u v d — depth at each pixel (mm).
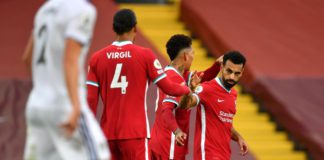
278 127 38438
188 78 23703
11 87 37812
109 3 46969
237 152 35188
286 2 49031
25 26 44844
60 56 15484
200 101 22609
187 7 46156
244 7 47438
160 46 43875
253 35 44094
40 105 15500
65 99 15422
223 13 45938
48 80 15594
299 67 41625
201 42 44594
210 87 22688
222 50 42812
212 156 22609
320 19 47625
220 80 22875
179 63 23156
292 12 47906
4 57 41281
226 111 22766
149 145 23797
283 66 41344
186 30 46094
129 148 21734
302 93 39188
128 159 21906
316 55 43219
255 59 41594
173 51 23141
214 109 22656
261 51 42594
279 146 37094
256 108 39344
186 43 23094
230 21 45188
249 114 39062
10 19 45500
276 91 39031
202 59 43000
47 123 15516
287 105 38156
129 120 21656
